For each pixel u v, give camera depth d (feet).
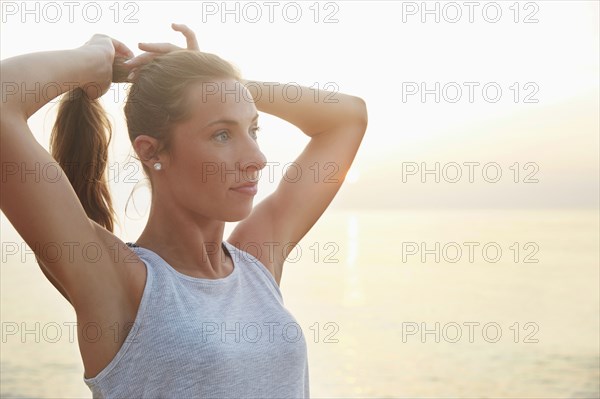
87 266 4.98
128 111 5.62
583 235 302.86
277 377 5.50
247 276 5.93
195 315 5.22
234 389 5.19
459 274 168.55
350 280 154.71
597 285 145.18
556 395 65.51
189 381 5.05
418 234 341.41
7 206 4.88
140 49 5.90
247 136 5.42
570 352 83.71
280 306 5.86
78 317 5.10
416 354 82.02
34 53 5.26
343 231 389.80
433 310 119.24
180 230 5.50
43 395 59.82
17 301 109.60
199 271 5.55
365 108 7.34
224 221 5.55
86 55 5.54
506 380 70.69
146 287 5.17
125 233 5.93
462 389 67.10
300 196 6.82
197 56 5.44
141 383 5.06
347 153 7.11
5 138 4.78
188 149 5.33
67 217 4.93
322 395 62.69
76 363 71.41
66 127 5.78
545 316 113.39
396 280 156.15
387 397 62.90
